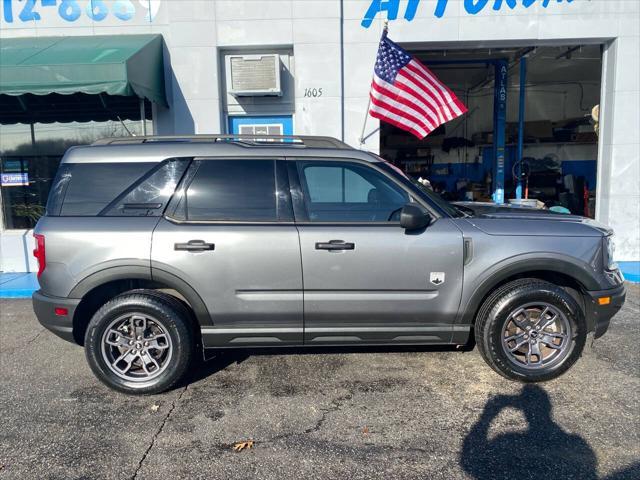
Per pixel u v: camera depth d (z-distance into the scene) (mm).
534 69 11695
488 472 2799
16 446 3119
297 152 3938
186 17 7660
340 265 3723
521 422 3330
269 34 7672
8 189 8117
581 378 3971
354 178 3916
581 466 2840
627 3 7555
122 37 7684
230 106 7984
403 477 2766
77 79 6422
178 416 3480
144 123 7219
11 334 5289
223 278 3709
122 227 3711
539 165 13438
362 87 7781
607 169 8039
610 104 7898
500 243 3770
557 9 7582
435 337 3891
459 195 13438
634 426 3246
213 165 3871
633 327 5152
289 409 3557
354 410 3525
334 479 2756
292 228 3744
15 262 8117
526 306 3771
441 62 10367
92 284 3684
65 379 4141
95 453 3035
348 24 7676
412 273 3750
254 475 2801
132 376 3797
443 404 3594
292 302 3754
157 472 2838
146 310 3691
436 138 13680
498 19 7613
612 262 3998
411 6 7602
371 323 3840
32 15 7824
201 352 4180
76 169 3869
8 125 7973
